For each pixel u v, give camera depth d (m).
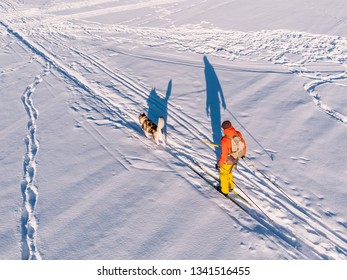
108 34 15.08
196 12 18.28
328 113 8.56
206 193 6.02
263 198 5.98
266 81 10.30
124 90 9.77
